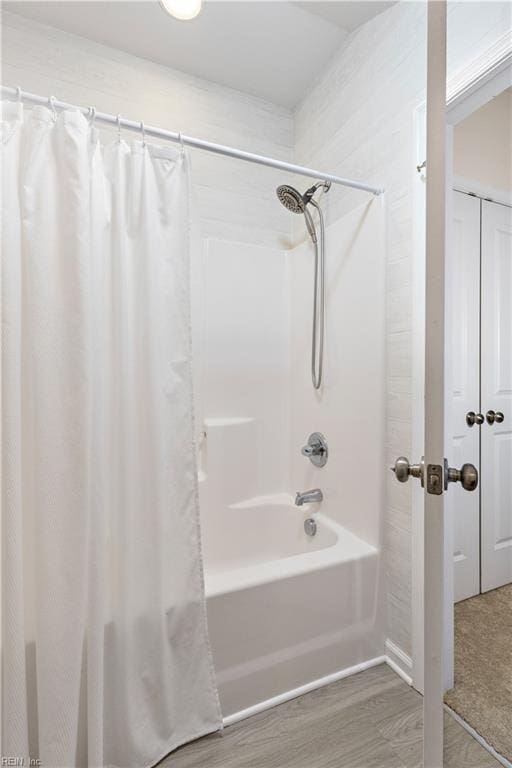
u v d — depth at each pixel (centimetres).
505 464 88
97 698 98
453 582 98
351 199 175
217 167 211
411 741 118
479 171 96
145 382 113
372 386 156
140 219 115
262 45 185
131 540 109
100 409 106
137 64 192
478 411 94
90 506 102
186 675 116
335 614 141
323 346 190
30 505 100
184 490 119
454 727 92
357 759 113
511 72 97
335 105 188
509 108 93
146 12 169
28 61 172
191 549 118
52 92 176
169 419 118
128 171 116
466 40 108
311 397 201
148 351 113
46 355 100
